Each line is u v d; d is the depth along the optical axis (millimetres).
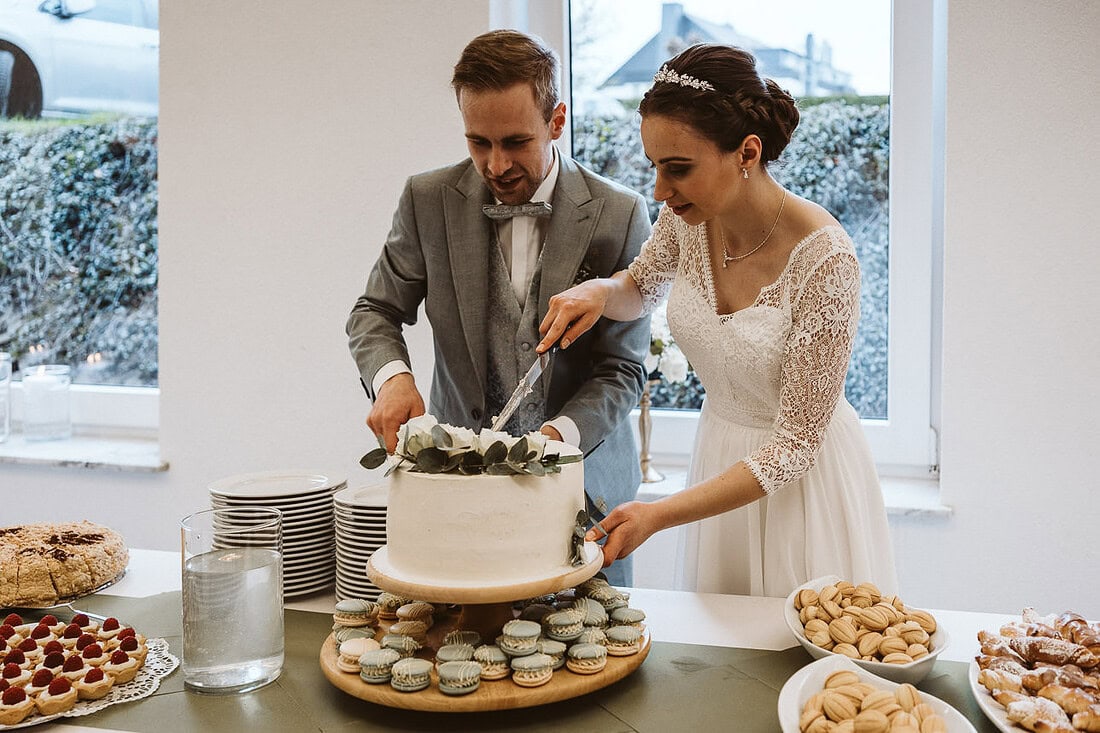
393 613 1402
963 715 1148
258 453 2982
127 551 1744
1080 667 1165
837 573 1679
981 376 2434
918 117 2615
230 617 1244
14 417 3477
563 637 1258
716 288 1703
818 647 1257
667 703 1208
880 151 2705
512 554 1249
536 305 1883
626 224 1888
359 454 2902
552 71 1693
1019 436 2422
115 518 3123
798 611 1380
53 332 3479
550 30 2895
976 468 2451
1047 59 2336
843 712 1058
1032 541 2432
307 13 2824
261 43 2869
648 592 1621
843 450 1704
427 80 2752
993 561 2461
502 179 1734
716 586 1774
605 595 1386
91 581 1589
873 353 2770
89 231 3426
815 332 1518
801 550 1682
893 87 2631
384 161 2807
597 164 2955
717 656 1346
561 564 1302
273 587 1274
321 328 2900
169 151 2975
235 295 2961
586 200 1871
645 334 1925
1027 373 2406
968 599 2486
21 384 3484
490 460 1247
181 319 3014
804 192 2779
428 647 1312
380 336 1898
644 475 2768
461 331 1921
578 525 1311
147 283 3396
